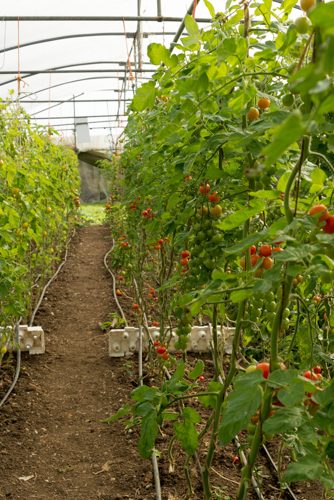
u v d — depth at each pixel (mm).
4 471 2924
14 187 4008
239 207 2072
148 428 1666
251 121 1752
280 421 1135
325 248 1145
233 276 1393
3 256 3527
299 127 614
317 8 591
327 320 2121
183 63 2242
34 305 5879
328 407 1156
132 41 9047
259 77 2045
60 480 2861
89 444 3211
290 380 1171
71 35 8391
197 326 4293
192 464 2826
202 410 3371
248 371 1362
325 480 1073
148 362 4180
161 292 3635
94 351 4668
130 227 5027
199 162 2195
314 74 588
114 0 7410
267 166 667
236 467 2812
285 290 1345
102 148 18125
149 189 3145
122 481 2807
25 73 10047
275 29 1853
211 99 1811
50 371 4270
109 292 6566
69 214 10273
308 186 1637
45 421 3492
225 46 1572
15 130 4406
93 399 3787
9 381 3998
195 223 2049
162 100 3209
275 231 1265
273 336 1375
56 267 8000
